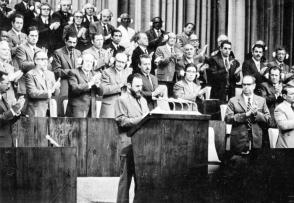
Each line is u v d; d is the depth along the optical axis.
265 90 11.79
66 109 10.14
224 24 18.64
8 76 9.39
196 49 14.28
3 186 6.80
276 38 19.56
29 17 12.41
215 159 9.28
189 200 6.61
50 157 7.02
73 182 7.12
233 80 13.22
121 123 7.79
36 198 6.93
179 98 11.02
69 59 11.28
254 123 9.60
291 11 19.73
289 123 9.43
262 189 7.91
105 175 9.05
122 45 13.22
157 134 6.51
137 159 6.47
